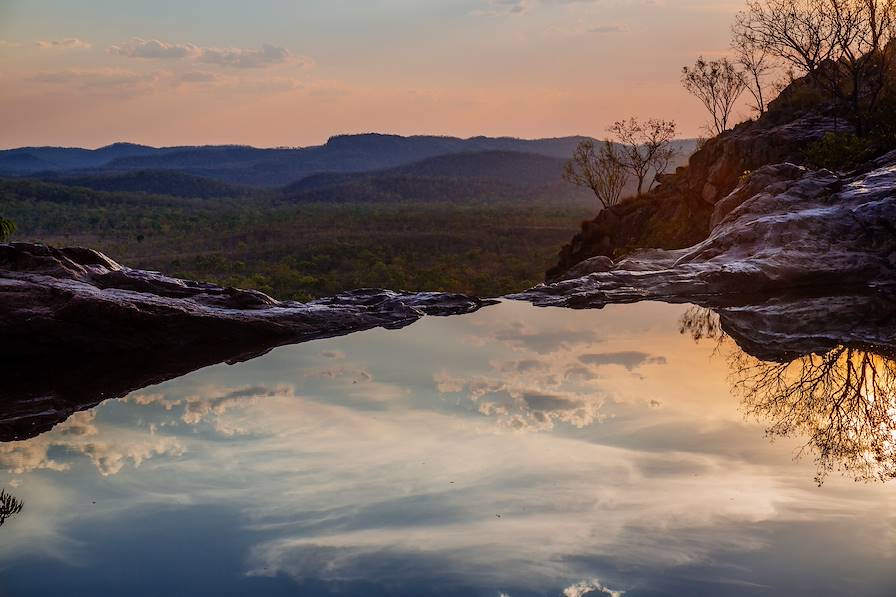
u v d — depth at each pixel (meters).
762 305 18.45
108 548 6.48
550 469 8.15
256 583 5.80
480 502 7.25
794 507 7.02
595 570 5.86
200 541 6.57
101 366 14.51
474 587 5.63
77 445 9.51
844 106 34.16
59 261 16.75
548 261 164.62
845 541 6.29
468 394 11.58
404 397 11.45
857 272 19.50
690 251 24.31
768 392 11.34
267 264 180.38
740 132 39.19
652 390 11.62
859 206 20.77
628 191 129.62
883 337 14.37
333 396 11.62
